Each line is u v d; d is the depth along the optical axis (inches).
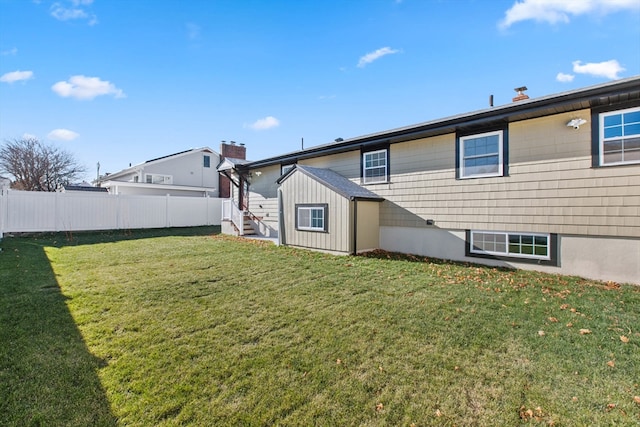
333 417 95.7
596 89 233.6
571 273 267.3
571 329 159.0
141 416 95.0
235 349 137.5
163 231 635.5
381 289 228.2
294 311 184.1
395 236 387.2
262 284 240.4
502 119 294.7
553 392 108.3
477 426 92.6
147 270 283.3
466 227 328.2
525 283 243.9
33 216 535.2
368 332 155.8
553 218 275.3
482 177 315.9
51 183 1143.6
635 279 238.7
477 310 185.8
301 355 132.6
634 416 96.4
